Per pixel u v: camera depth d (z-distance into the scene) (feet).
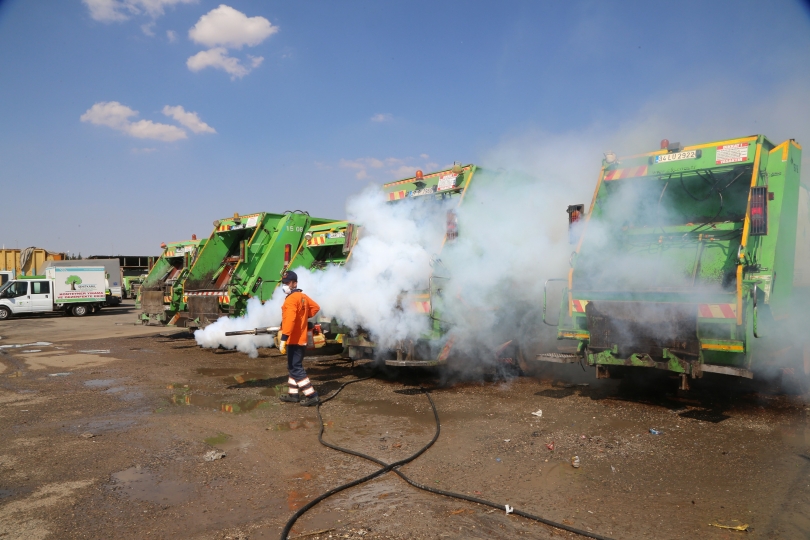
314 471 14.20
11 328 60.23
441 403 21.77
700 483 13.12
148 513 11.68
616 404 21.24
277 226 40.01
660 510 11.63
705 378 23.17
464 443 16.46
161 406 21.56
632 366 21.47
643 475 13.70
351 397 23.00
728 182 21.77
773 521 11.07
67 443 16.63
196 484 13.33
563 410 20.40
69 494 12.73
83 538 10.57
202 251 41.37
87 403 22.08
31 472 14.17
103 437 17.28
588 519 11.21
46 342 44.73
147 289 46.44
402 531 10.78
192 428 18.33
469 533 10.69
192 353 37.22
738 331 17.67
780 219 20.20
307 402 21.44
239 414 20.22
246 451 15.85
